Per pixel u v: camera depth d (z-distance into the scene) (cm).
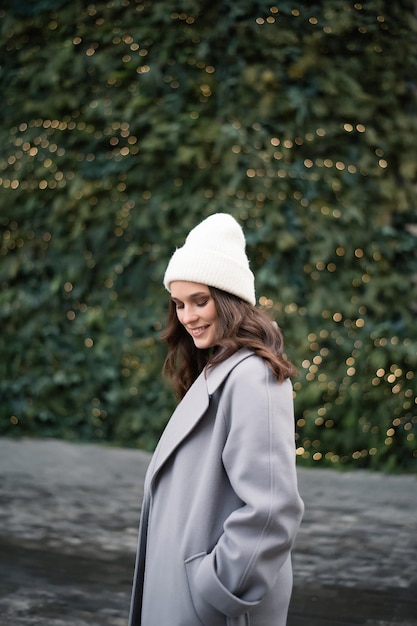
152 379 604
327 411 561
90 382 621
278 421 173
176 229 603
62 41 626
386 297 590
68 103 622
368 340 572
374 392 560
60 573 358
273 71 587
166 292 605
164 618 177
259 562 166
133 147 611
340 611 323
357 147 595
